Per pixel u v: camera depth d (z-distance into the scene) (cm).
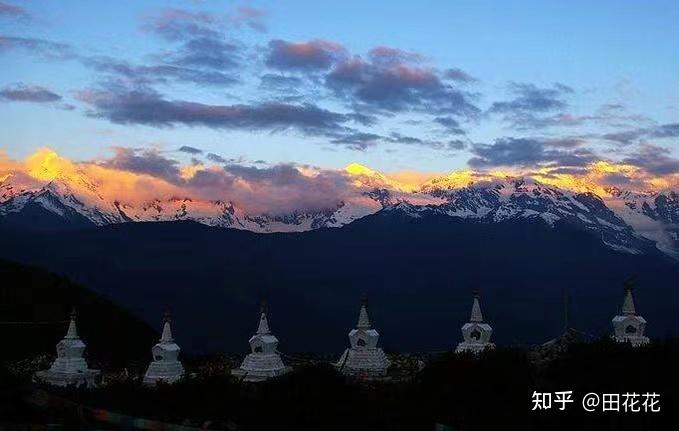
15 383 6831
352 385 7238
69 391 7531
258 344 9219
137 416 6550
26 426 5991
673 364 6912
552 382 6988
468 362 7331
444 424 6431
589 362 7038
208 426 6538
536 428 6347
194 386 7206
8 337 13988
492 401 6725
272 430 6612
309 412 6694
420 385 7300
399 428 6506
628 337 8906
